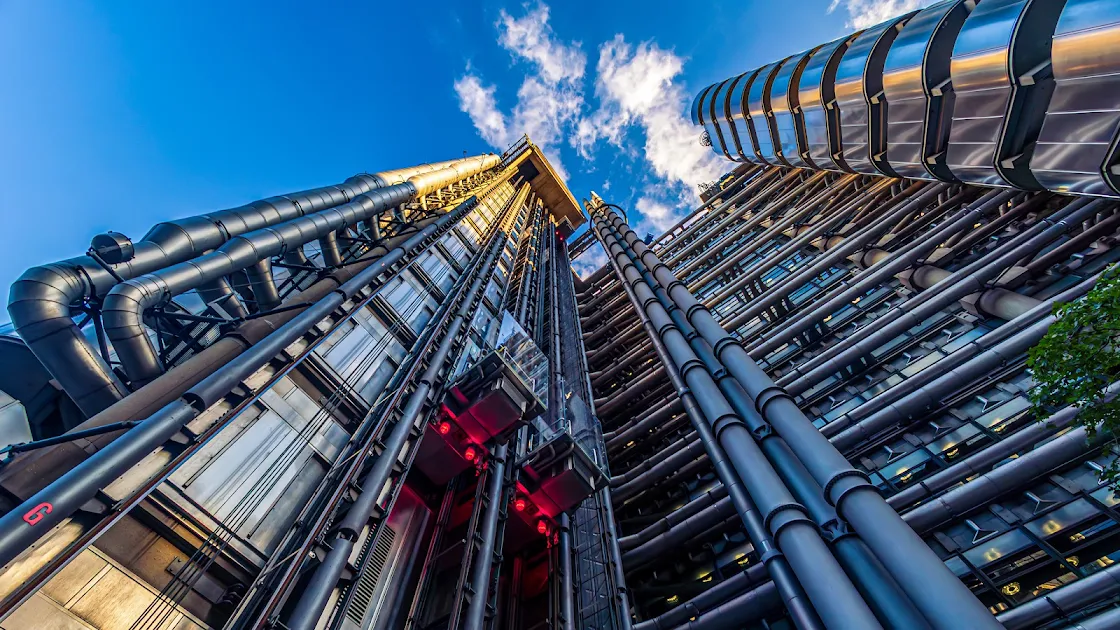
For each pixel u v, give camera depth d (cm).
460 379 1575
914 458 1842
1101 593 1127
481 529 1375
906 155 2423
